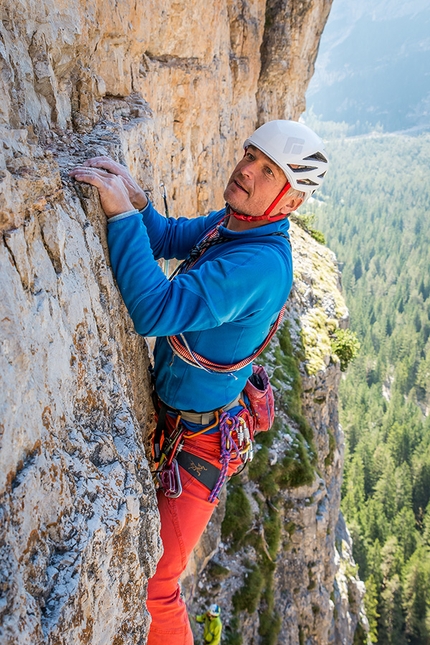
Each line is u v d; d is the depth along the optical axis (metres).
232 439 2.54
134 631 2.02
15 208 1.46
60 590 1.45
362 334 85.69
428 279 108.44
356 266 123.00
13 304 1.37
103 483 1.80
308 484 11.62
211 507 2.57
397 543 35.69
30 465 1.38
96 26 3.43
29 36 2.37
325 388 14.86
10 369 1.31
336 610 15.01
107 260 2.19
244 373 2.61
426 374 73.38
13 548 1.26
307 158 2.33
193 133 8.23
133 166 3.54
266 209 2.40
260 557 10.33
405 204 183.25
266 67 17.27
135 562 1.96
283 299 2.38
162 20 6.03
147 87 5.69
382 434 52.03
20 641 1.21
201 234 2.93
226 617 9.33
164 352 2.59
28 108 2.30
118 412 2.13
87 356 1.90
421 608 31.72
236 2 12.12
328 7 19.03
